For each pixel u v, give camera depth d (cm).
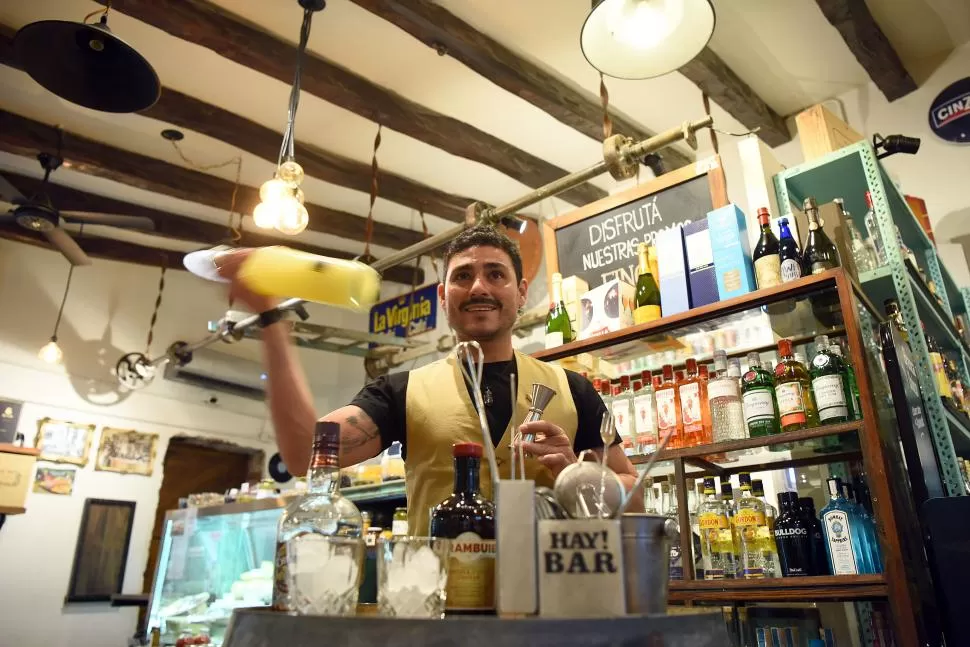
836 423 178
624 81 364
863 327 197
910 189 347
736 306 198
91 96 265
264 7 328
